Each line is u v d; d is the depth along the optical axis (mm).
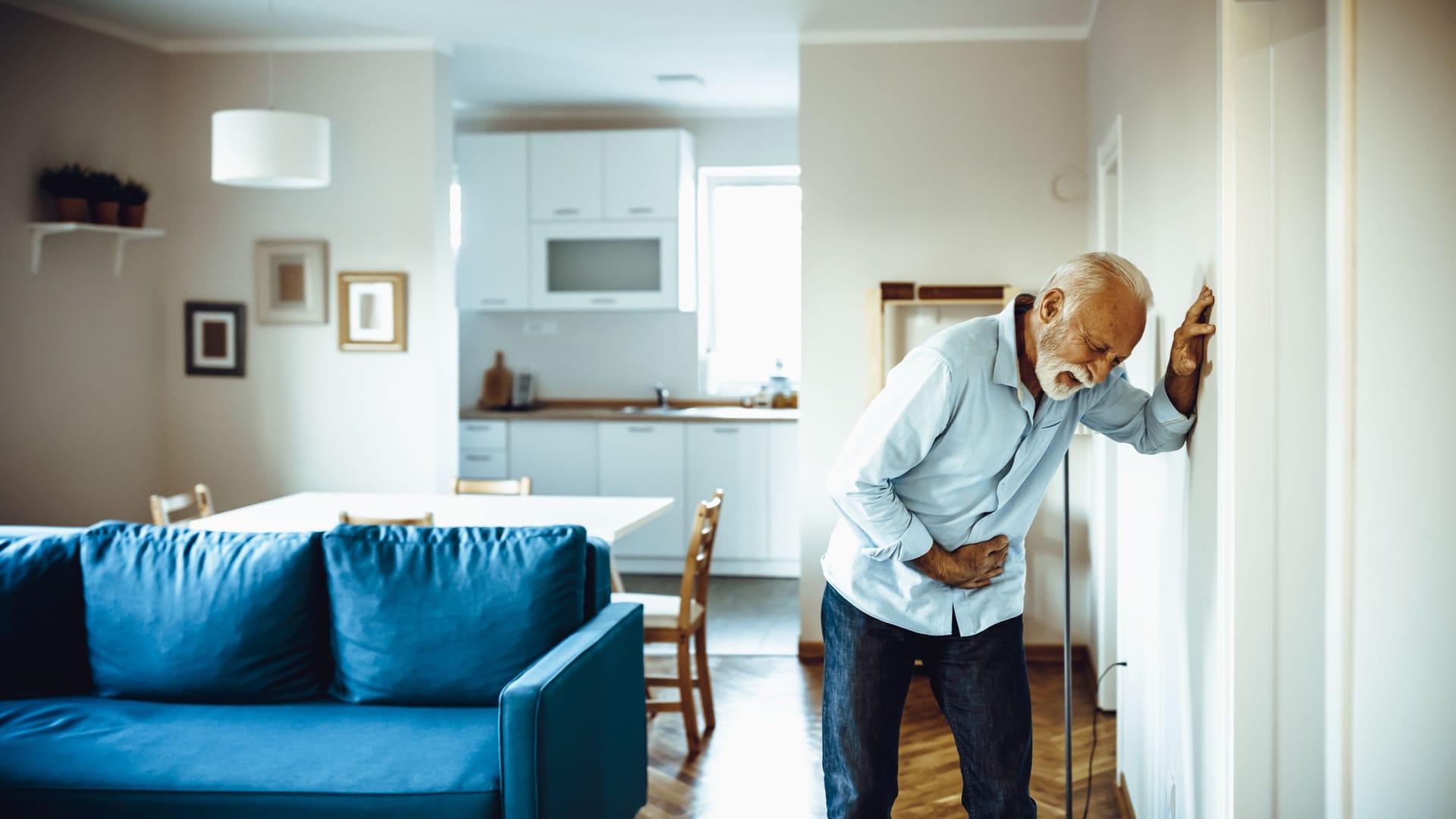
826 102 5051
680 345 7309
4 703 2910
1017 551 2436
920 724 4098
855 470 2188
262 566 2969
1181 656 2531
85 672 3047
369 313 5438
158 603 2979
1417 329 1909
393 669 2883
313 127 4352
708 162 7176
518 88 6453
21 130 4879
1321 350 2033
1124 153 3643
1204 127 2258
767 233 7359
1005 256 4984
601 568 3139
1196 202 2352
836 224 5047
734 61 5801
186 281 5555
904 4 4664
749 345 7414
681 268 6758
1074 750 3832
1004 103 4969
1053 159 4957
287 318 5500
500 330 7426
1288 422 2051
